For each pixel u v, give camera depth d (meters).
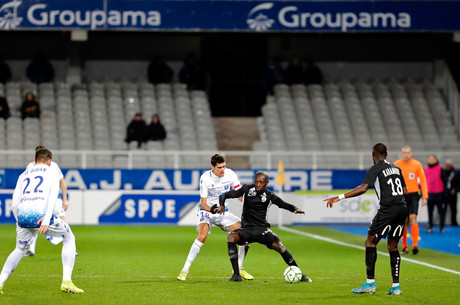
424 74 107.19
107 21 84.06
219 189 35.31
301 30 85.69
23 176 30.03
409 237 63.19
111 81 99.31
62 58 101.12
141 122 84.88
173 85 99.25
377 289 32.38
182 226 75.31
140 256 46.91
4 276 29.84
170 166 81.38
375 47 106.56
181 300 28.91
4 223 74.44
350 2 85.75
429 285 33.72
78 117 90.62
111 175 75.94
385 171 31.19
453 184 76.50
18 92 93.44
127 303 28.14
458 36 92.44
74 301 28.48
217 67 104.62
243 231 34.16
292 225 77.12
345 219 77.00
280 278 35.94
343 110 96.88
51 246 52.06
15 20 82.44
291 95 99.31
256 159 81.62
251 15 85.88
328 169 77.50
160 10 84.88
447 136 94.44
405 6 85.94
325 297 29.91
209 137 91.38
